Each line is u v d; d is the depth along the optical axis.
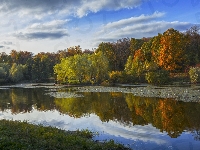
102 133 17.20
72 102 33.09
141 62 69.12
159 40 71.50
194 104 26.33
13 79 89.62
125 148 13.76
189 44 69.25
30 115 25.25
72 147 12.13
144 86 52.00
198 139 15.25
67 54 105.38
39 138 13.03
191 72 52.28
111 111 25.59
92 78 67.56
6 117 24.50
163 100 30.33
